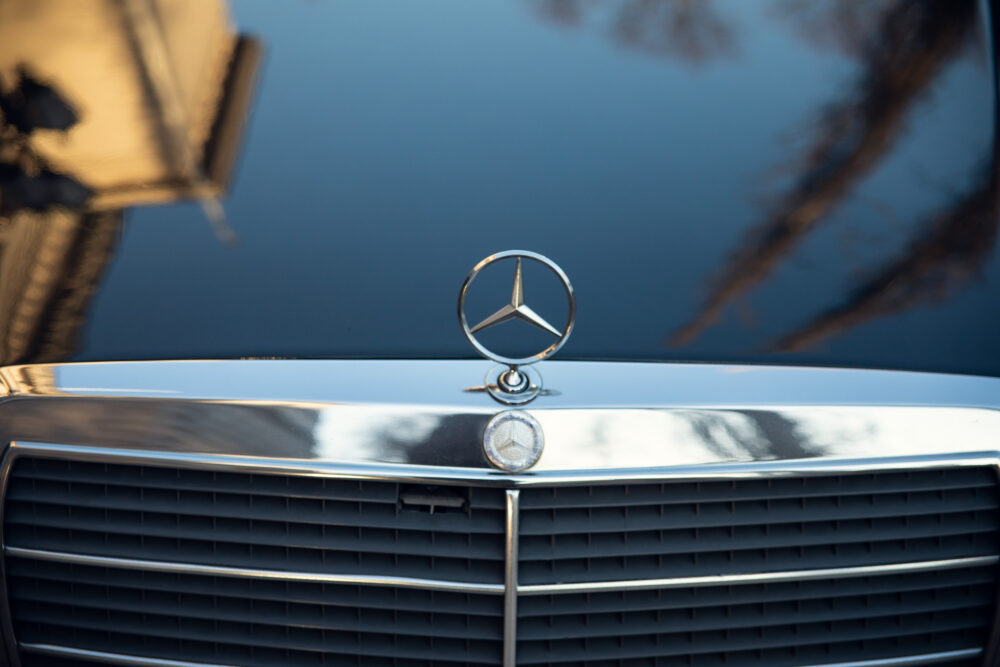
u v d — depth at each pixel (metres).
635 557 2.21
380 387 2.18
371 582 2.20
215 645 2.33
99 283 2.44
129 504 2.26
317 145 2.64
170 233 2.52
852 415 2.22
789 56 2.84
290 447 2.17
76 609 2.37
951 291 2.45
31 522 2.31
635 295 2.37
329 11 2.89
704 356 2.27
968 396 2.28
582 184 2.56
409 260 2.42
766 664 2.32
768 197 2.57
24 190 2.64
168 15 2.92
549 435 2.13
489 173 2.57
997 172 2.68
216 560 2.25
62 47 2.92
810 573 2.25
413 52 2.80
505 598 2.16
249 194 2.57
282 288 2.40
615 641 2.27
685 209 2.53
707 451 2.17
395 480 2.14
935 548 2.30
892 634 2.34
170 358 2.29
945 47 2.89
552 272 2.40
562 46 2.82
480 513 2.15
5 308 2.42
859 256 2.49
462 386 2.17
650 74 2.78
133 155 2.68
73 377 2.28
